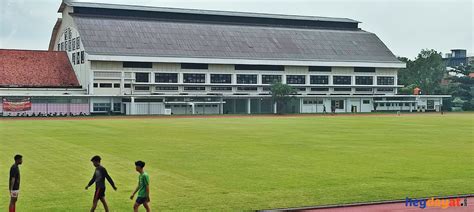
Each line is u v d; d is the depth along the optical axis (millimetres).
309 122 98875
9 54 148000
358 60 166875
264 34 167125
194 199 28625
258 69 155250
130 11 158750
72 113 131750
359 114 147625
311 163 41469
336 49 169750
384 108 170500
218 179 34500
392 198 28812
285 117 124438
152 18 161000
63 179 34312
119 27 150375
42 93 133375
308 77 161125
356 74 167750
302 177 35219
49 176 35375
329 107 162625
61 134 67500
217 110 148375
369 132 72250
